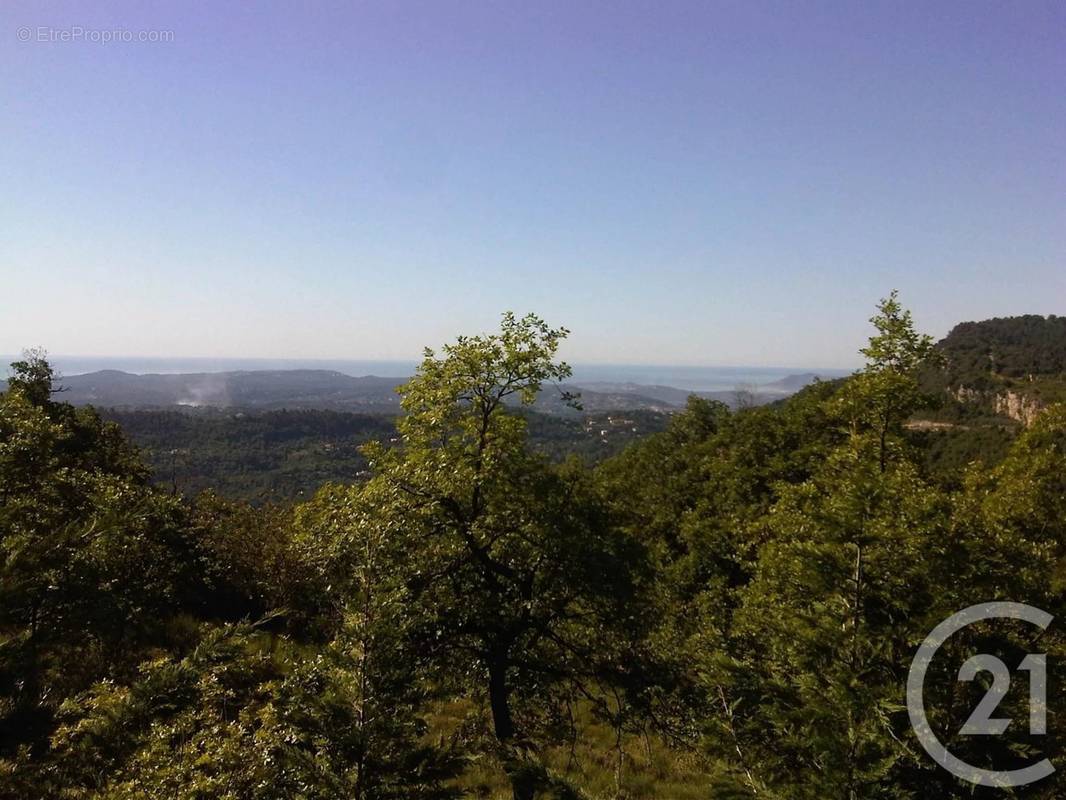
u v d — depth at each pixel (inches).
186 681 244.2
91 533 241.6
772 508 590.9
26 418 446.3
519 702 546.3
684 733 505.0
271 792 263.1
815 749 316.8
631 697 517.7
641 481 1787.6
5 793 203.5
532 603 500.4
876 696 320.2
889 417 600.4
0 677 218.4
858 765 301.7
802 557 372.2
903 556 346.3
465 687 523.2
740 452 1314.0
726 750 362.3
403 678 278.7
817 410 1146.7
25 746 210.8
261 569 844.0
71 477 518.6
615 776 557.0
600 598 525.7
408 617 310.3
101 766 239.0
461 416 532.1
